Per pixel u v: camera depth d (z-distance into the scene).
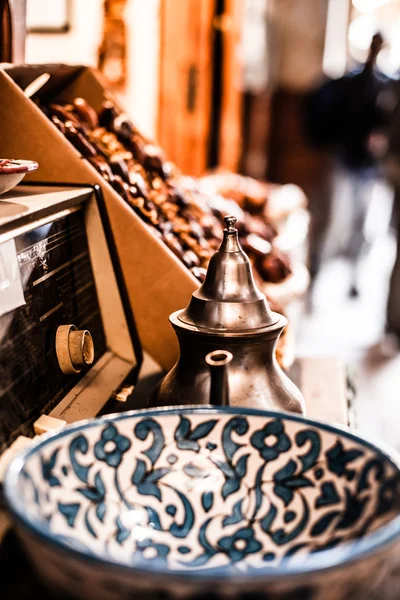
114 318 1.48
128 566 0.60
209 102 4.20
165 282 1.49
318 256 6.77
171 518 0.90
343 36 7.99
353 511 0.82
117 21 3.11
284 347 1.64
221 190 3.13
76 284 1.35
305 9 7.26
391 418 3.56
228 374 1.01
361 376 4.13
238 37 4.53
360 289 6.15
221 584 0.59
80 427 0.86
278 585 0.60
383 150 5.46
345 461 0.86
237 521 0.91
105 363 1.41
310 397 1.53
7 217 1.09
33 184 1.47
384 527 0.69
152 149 1.98
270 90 7.40
